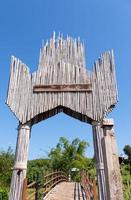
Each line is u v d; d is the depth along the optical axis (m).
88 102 9.72
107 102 9.61
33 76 10.27
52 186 17.47
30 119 9.57
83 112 9.56
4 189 16.83
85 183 15.33
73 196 14.29
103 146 4.21
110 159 4.02
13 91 9.81
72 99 9.81
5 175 24.45
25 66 10.37
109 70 10.18
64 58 10.68
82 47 11.00
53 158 40.84
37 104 9.80
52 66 10.51
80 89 9.90
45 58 10.72
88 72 10.24
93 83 10.01
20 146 9.18
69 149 42.00
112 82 9.94
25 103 9.80
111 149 4.10
